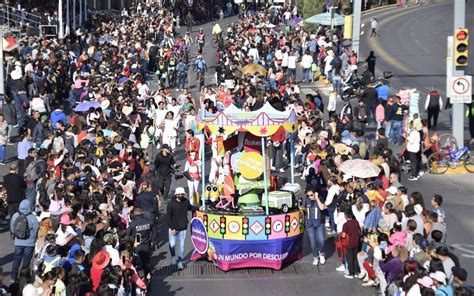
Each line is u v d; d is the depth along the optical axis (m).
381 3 126.19
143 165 32.75
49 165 31.17
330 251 28.50
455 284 19.58
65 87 55.62
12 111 44.56
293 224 26.47
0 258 27.59
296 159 39.22
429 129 46.69
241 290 24.73
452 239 29.17
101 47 71.38
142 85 51.59
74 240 22.31
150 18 95.94
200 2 119.00
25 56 55.91
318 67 66.31
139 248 23.61
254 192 27.09
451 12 112.94
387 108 43.97
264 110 28.73
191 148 32.81
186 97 48.25
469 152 39.38
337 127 37.94
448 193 35.44
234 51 67.94
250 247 26.17
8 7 71.56
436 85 61.88
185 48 76.19
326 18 72.56
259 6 130.62
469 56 73.31
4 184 30.02
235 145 27.27
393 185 29.64
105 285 18.52
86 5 94.81
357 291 24.53
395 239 23.45
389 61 74.31
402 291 20.42
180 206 26.42
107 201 26.39
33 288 19.28
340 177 29.98
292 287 25.00
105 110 43.03
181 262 26.59
